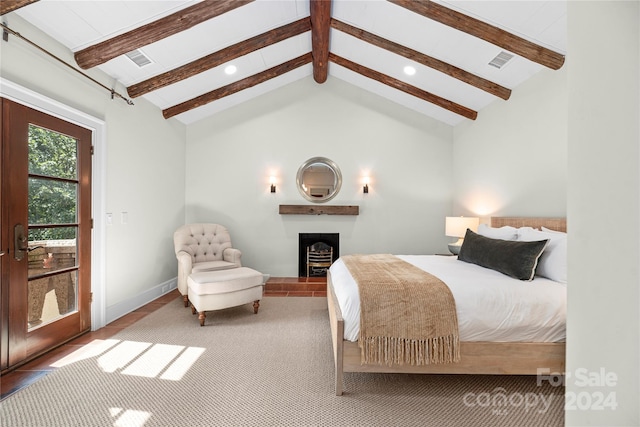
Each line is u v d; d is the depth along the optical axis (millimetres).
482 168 4234
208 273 3373
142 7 2572
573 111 804
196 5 2779
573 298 801
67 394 1855
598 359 742
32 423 1600
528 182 3367
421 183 5004
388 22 3316
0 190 2076
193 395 1861
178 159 4668
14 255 2172
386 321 1884
